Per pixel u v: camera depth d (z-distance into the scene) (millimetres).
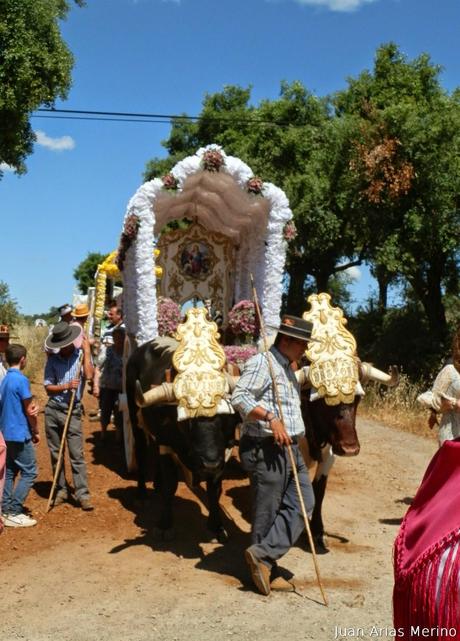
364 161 18234
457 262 21797
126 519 7504
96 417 12734
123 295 10039
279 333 5855
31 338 22062
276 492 5672
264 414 5539
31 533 6980
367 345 25016
